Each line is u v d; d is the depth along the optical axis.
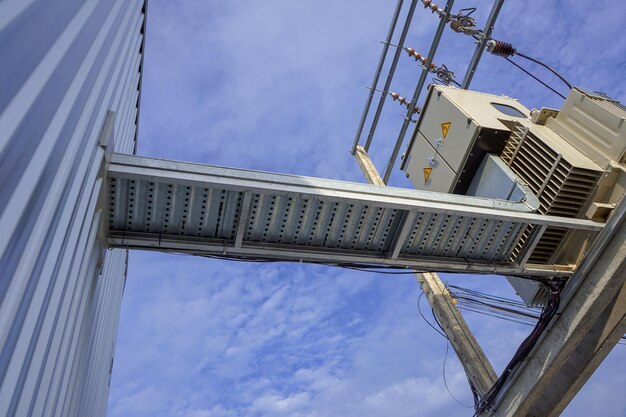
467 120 5.80
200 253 4.33
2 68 1.65
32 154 1.89
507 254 5.13
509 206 4.84
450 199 4.68
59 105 2.22
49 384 2.27
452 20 7.65
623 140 4.89
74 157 2.44
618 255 4.63
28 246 1.86
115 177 3.71
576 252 5.18
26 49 1.86
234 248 4.30
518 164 5.52
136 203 3.95
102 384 5.62
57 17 2.23
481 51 7.40
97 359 4.57
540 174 5.24
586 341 5.30
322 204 4.39
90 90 2.84
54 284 2.25
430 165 6.30
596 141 5.13
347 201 4.26
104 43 3.22
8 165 1.68
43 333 2.08
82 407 3.81
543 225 4.84
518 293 5.98
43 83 1.98
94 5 2.89
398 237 4.65
